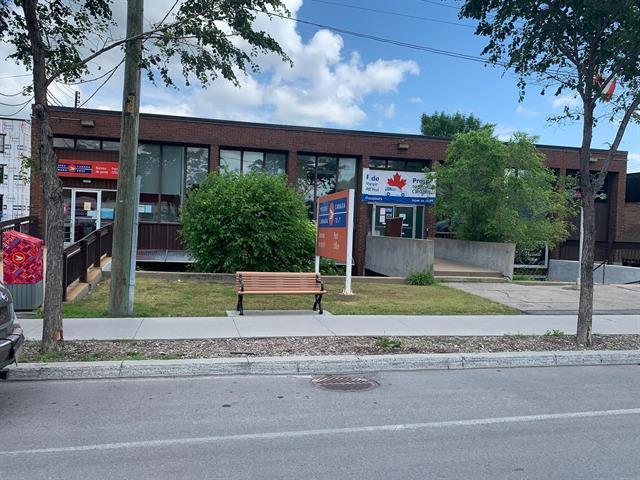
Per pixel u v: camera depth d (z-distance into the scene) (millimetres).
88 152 19984
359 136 22484
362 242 22859
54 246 7242
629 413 5711
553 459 4414
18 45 7656
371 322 10086
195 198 15688
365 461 4320
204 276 14375
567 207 20422
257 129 21516
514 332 9648
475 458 4414
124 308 9883
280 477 4004
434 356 7699
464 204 19047
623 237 27734
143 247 21188
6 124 36969
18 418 5223
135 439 4730
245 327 9250
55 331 7266
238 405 5754
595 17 8008
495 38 9203
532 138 18406
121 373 6754
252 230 15039
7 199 37219
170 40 7559
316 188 22844
